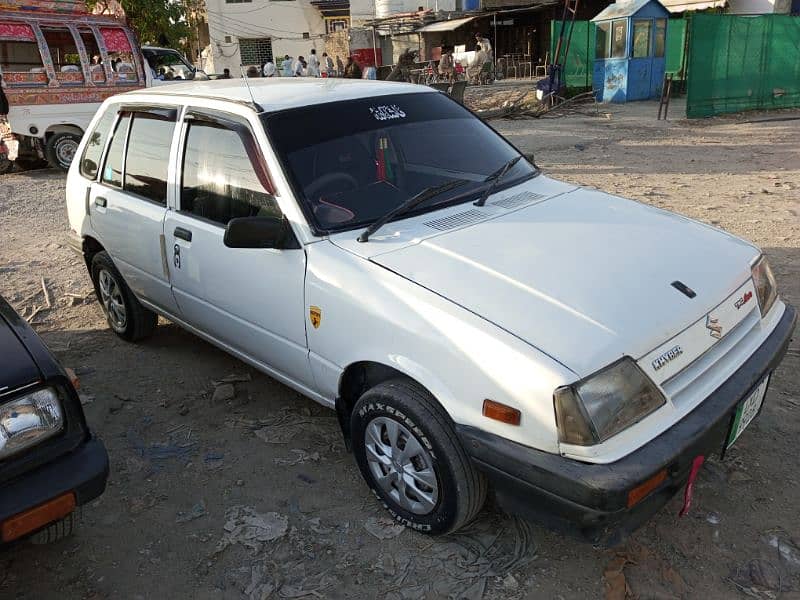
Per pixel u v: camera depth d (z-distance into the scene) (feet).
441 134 12.61
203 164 12.24
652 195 27.07
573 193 12.17
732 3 70.54
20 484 7.68
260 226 10.10
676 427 7.86
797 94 53.98
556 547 9.32
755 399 9.16
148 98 14.24
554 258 9.34
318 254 10.05
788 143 38.01
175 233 12.73
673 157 35.53
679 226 10.91
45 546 9.90
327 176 10.95
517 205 11.26
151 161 13.66
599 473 7.29
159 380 14.66
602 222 10.65
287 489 10.88
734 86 50.83
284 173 10.71
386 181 11.39
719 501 9.94
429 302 8.66
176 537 9.98
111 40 41.57
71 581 9.27
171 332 17.21
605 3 92.73
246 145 11.31
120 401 13.82
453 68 81.87
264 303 11.02
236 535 9.93
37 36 38.45
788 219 22.99
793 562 8.84
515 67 97.35
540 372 7.57
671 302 8.57
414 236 10.10
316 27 126.52
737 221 23.02
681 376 8.26
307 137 11.25
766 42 50.85
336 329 9.71
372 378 9.98
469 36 106.01
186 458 11.84
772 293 10.46
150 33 61.87
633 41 62.59
